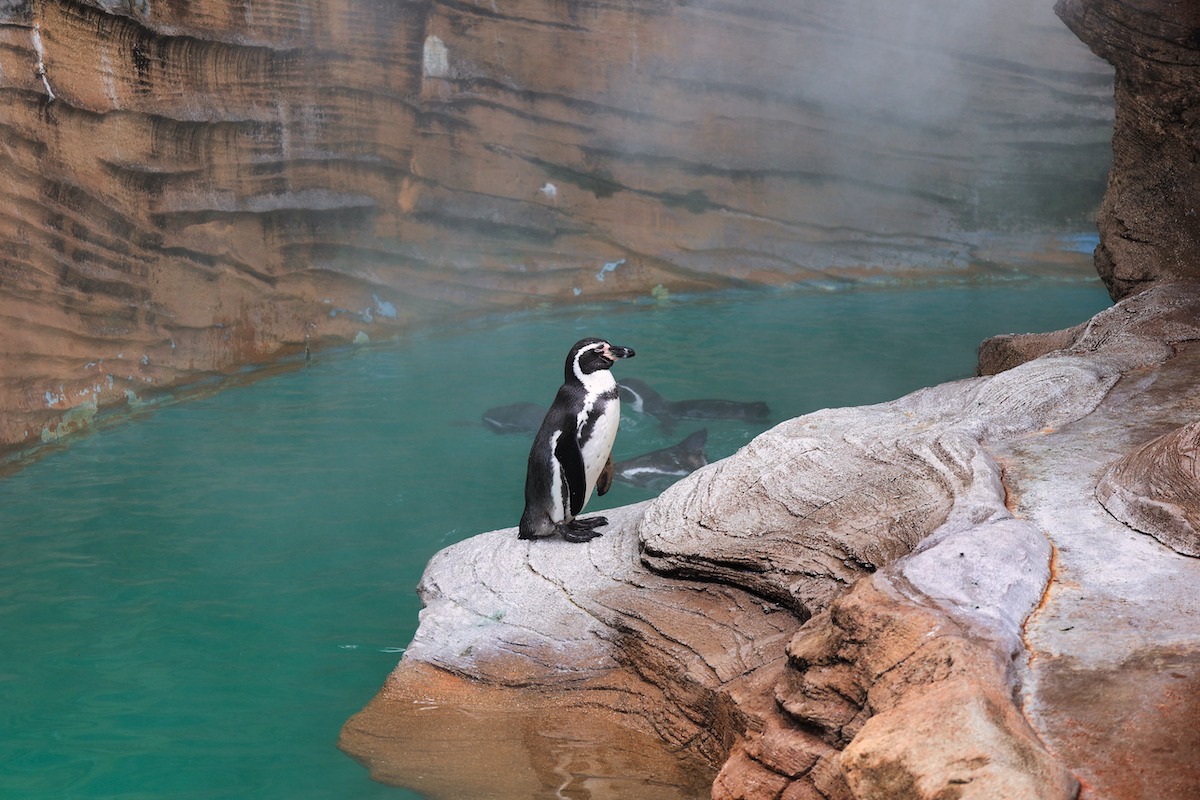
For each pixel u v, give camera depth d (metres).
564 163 14.70
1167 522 3.88
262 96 11.79
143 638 5.73
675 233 15.36
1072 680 3.05
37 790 4.32
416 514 7.47
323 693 5.15
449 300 13.63
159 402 10.23
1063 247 16.78
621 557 5.34
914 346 11.74
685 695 4.35
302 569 6.60
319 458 8.64
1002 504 4.20
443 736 4.55
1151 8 8.09
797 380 10.50
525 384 10.71
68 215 9.47
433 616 5.30
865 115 16.09
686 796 4.05
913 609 3.32
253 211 11.72
